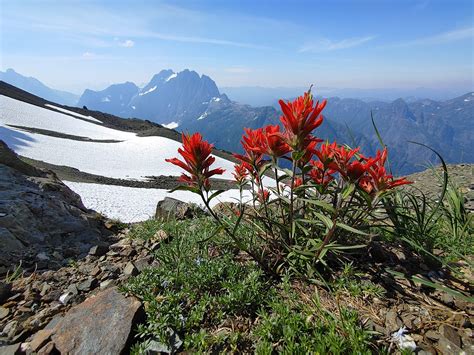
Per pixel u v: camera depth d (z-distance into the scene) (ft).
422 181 3.62
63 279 1.68
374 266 1.42
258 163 1.42
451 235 1.71
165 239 2.09
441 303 1.19
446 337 1.01
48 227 2.48
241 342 1.08
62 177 12.67
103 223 3.05
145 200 10.87
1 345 1.16
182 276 1.37
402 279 1.32
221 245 1.70
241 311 1.21
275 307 1.17
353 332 0.99
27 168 3.66
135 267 1.67
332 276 1.35
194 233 1.95
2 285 1.54
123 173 18.89
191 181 1.25
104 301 1.24
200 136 1.20
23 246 2.19
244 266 1.48
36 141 22.82
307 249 1.33
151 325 1.11
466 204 2.49
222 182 17.75
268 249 1.53
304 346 0.98
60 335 1.15
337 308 1.18
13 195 2.63
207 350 1.05
